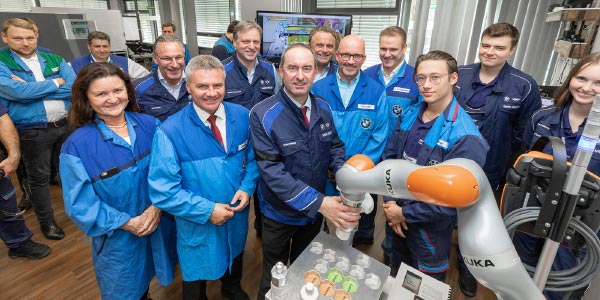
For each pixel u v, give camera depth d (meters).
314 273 0.78
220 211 1.22
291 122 1.22
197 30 6.68
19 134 2.04
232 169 1.28
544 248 0.64
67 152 1.11
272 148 1.21
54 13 3.37
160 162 1.14
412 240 1.31
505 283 0.48
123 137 1.21
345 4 4.05
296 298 0.71
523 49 2.76
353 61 1.63
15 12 3.10
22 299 1.71
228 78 2.01
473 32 2.96
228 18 6.01
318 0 4.27
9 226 1.91
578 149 0.55
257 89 2.09
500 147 1.79
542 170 0.66
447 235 1.27
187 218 1.20
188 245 1.29
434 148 1.20
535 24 2.66
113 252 1.24
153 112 1.88
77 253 2.08
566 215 0.59
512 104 1.73
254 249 2.14
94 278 1.87
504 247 0.48
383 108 1.73
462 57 3.06
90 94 1.10
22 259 2.01
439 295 0.76
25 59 2.07
